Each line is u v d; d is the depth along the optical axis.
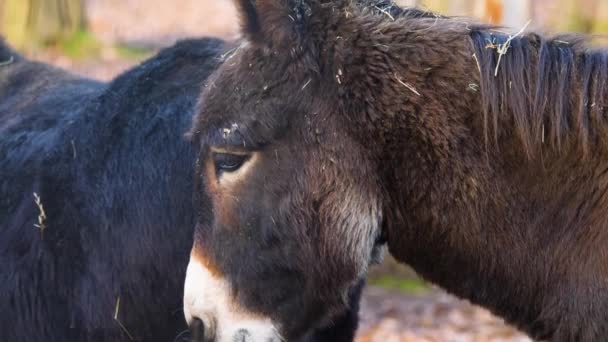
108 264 9.12
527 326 7.94
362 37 7.82
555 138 7.46
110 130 9.45
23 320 9.32
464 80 7.63
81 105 10.03
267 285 7.86
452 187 7.64
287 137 7.73
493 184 7.59
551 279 7.62
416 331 17.92
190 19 47.66
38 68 11.27
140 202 9.10
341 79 7.72
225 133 7.77
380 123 7.64
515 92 7.52
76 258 9.20
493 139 7.52
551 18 29.86
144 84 9.62
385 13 7.98
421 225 7.83
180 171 9.02
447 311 19.20
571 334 7.59
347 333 9.48
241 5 7.82
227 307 7.86
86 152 9.45
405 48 7.75
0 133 10.24
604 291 7.39
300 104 7.71
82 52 35.31
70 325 9.25
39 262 9.26
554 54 7.61
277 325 7.95
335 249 7.70
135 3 51.62
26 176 9.64
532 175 7.52
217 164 7.87
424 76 7.68
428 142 7.62
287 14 7.80
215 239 7.89
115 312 9.13
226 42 9.63
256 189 7.78
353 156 7.66
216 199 7.90
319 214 7.71
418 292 20.19
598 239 7.43
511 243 7.67
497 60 7.62
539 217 7.57
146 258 9.06
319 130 7.68
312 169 7.69
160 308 9.15
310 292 7.88
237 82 7.84
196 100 9.20
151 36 42.56
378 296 19.92
